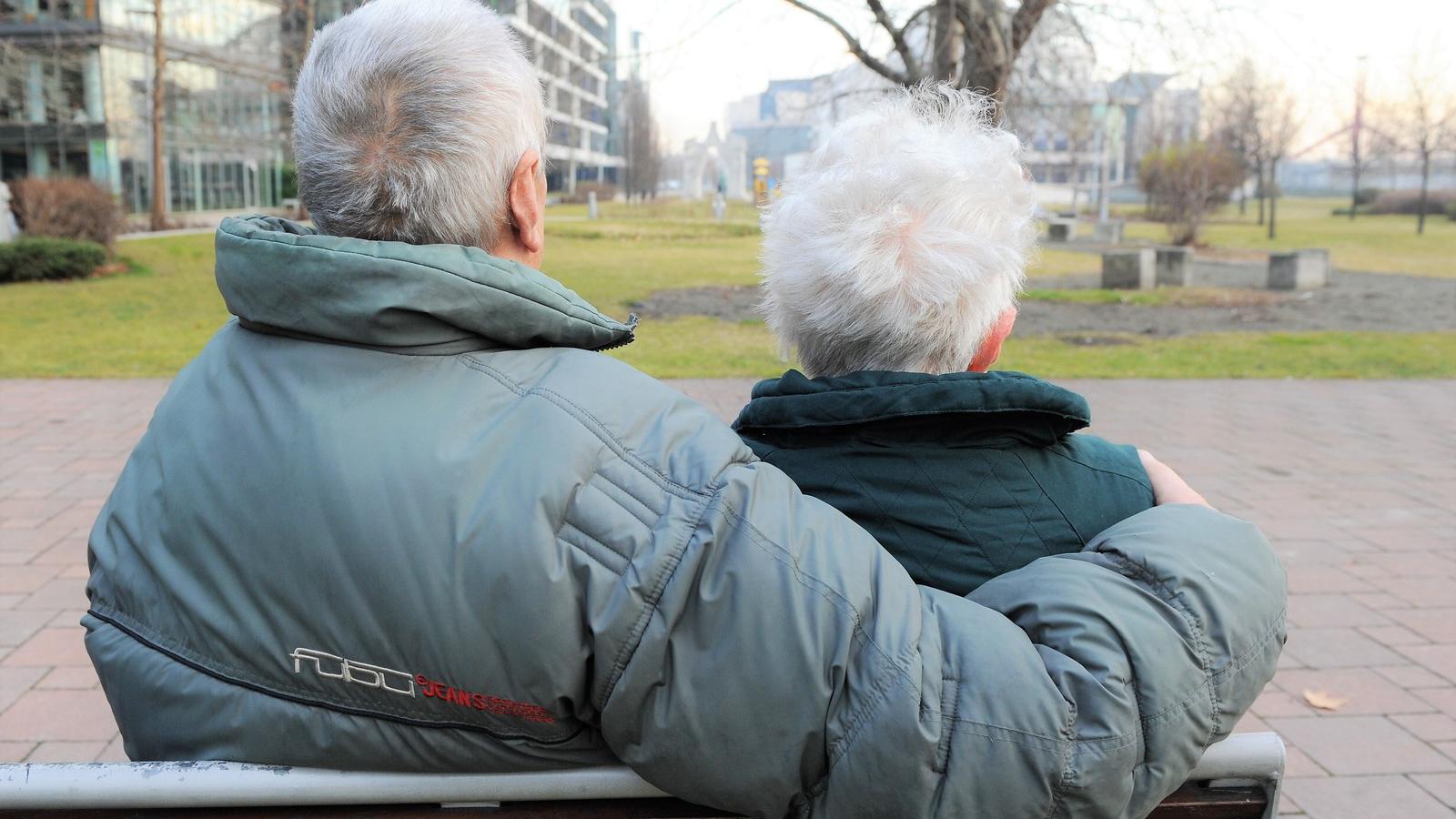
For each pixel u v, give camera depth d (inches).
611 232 1214.3
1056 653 42.1
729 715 39.9
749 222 1485.0
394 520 40.1
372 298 41.8
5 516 204.7
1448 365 419.5
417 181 45.4
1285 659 149.0
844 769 39.9
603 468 41.5
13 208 742.5
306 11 867.4
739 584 40.1
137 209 1318.9
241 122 1349.7
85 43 1082.1
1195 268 888.9
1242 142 1561.3
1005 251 55.0
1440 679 142.9
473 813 46.2
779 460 53.8
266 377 44.3
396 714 41.9
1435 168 2150.6
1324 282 730.2
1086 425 54.6
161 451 45.3
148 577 44.2
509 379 43.2
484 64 46.7
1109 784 40.6
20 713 127.8
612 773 44.2
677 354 425.4
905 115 58.2
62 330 477.1
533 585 39.4
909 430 52.7
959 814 39.8
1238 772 49.4
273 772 43.9
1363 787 116.6
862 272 53.1
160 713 44.4
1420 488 241.6
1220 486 242.7
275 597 41.6
